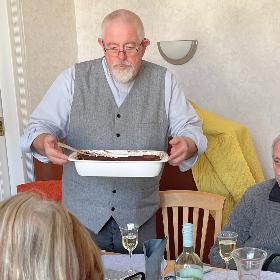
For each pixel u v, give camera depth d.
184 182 2.81
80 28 3.63
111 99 2.17
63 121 2.20
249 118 3.16
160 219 2.59
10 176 3.42
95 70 2.20
